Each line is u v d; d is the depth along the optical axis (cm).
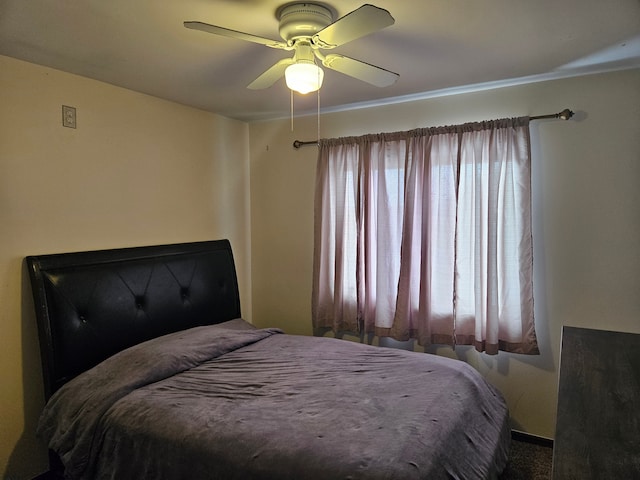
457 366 221
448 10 156
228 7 152
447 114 275
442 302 272
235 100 286
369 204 293
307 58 158
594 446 108
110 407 184
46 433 195
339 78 239
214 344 243
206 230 318
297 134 335
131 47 191
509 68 224
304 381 204
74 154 231
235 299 321
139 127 266
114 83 246
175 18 161
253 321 365
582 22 167
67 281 218
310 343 261
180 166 295
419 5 152
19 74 207
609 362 168
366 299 296
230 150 339
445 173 267
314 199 324
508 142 248
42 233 218
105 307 231
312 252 334
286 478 140
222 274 310
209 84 248
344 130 313
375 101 291
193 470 154
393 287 288
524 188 246
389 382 201
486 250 256
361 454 143
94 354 225
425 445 150
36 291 207
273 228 351
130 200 262
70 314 216
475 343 259
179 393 192
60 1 148
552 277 249
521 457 244
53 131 221
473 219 261
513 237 250
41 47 191
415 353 242
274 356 239
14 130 206
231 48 192
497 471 176
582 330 214
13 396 210
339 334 320
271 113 324
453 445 159
